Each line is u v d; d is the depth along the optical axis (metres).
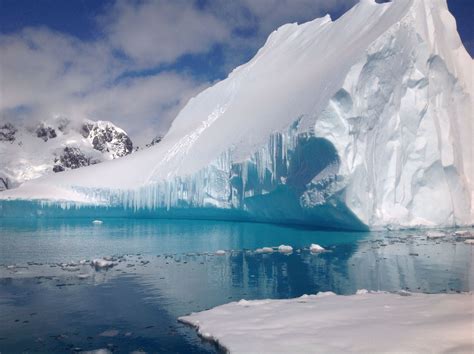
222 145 32.38
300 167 24.03
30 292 12.26
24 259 17.89
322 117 21.89
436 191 24.61
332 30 34.69
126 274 14.52
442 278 12.66
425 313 7.86
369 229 23.05
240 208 29.72
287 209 26.50
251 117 32.28
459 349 6.14
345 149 21.72
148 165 38.12
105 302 11.14
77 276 14.28
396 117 23.66
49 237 25.45
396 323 7.40
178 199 33.53
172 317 9.75
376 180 23.23
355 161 22.02
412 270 13.83
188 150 36.00
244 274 14.10
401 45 23.03
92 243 22.48
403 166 24.06
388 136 23.58
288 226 27.83
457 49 29.34
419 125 24.22
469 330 6.77
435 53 24.77
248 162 27.73
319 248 18.09
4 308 10.73
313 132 22.02
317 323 7.82
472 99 28.88
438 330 6.89
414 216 24.31
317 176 22.59
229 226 29.28
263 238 22.72
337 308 8.70
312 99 24.48
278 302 9.70
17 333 9.02
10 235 26.66
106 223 34.22
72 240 23.80
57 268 15.77
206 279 13.52
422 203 24.41
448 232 22.81
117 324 9.45
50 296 11.80
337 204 22.08
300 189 23.83
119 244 21.92
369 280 12.66
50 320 9.80
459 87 27.53
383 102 23.19
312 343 6.83
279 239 22.12
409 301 8.90
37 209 40.19
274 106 30.25
